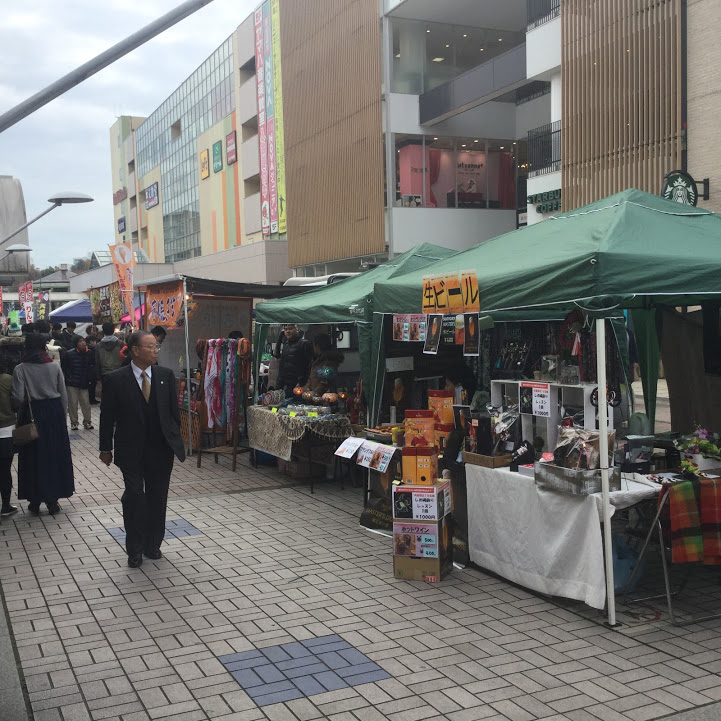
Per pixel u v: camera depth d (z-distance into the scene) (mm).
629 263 4668
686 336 7383
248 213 42031
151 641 4719
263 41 37781
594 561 4855
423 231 26625
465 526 6156
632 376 7746
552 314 8539
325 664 4352
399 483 5855
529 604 5254
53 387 7910
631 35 16609
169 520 7680
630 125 16703
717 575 5766
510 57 21656
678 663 4277
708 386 7250
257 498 8586
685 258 4730
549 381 5922
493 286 5504
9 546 6852
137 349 6223
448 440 6395
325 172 30188
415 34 26453
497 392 6441
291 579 5840
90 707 3895
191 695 4008
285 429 8938
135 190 68688
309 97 31000
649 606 5148
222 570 6082
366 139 27203
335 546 6699
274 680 4164
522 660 4363
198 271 47375
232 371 10281
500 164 27766
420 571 5766
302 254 32531
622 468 5391
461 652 4484
